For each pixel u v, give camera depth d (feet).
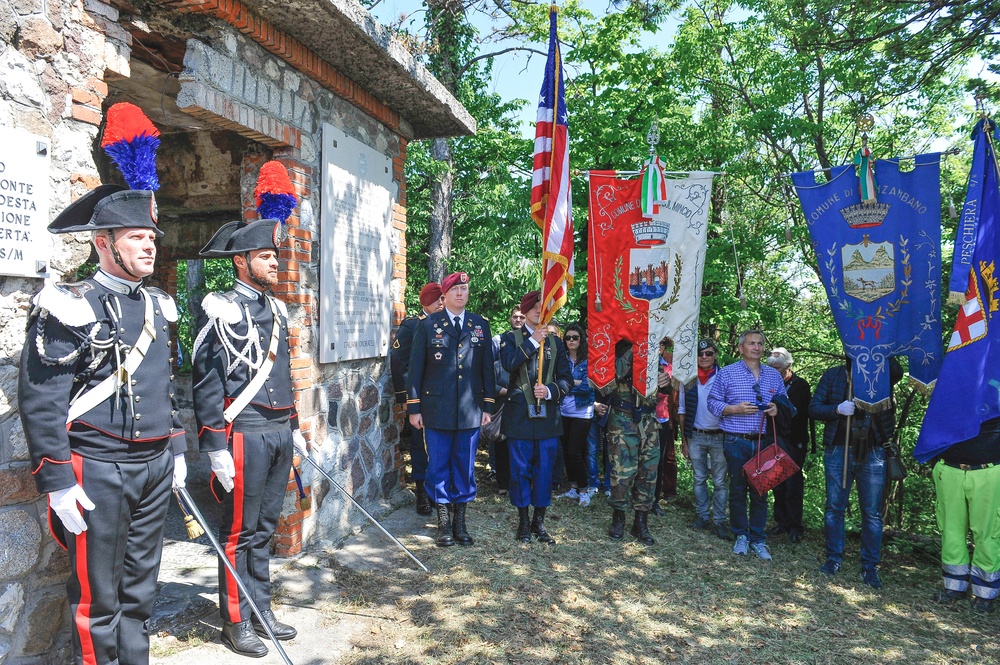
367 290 17.66
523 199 36.94
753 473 15.92
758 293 37.88
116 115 8.27
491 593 13.34
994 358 14.28
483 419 16.71
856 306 15.37
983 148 14.92
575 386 20.18
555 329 16.69
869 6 22.45
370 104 17.60
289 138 14.17
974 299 14.58
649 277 16.67
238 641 10.52
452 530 16.53
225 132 17.38
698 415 18.39
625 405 16.87
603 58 36.81
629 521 18.47
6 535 8.57
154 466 8.61
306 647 10.97
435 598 13.01
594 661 11.06
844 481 15.44
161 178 17.88
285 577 13.33
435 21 32.27
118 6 10.66
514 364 16.14
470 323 16.49
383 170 18.72
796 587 14.78
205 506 17.76
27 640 8.92
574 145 35.65
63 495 7.63
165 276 22.47
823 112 33.91
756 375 17.04
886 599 14.33
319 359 15.20
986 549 14.05
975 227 14.67
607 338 16.70
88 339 7.88
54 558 9.20
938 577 15.92
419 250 43.96
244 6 12.38
